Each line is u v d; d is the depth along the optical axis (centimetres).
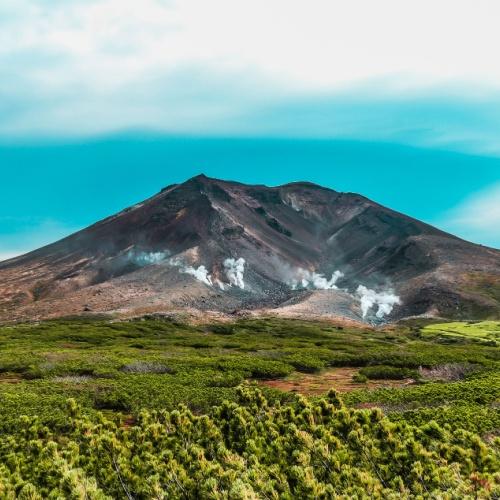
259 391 2562
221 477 1459
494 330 14100
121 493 1730
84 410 3631
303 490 1385
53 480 1747
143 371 6062
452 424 2591
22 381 5388
